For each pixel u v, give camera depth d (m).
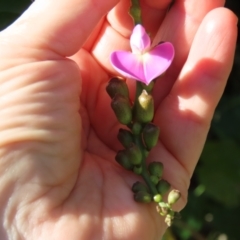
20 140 0.26
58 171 0.26
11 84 0.26
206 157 0.39
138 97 0.27
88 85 0.30
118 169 0.28
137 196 0.27
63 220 0.26
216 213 0.40
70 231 0.26
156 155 0.29
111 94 0.27
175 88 0.29
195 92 0.29
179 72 0.30
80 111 0.30
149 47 0.27
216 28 0.28
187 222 0.40
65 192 0.27
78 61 0.30
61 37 0.27
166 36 0.30
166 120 0.29
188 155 0.29
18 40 0.27
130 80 0.30
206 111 0.29
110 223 0.26
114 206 0.27
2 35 0.27
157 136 0.27
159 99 0.30
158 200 0.26
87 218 0.26
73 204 0.27
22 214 0.26
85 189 0.27
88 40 0.31
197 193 0.40
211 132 0.42
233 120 0.41
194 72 0.29
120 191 0.27
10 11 0.31
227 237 0.39
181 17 0.30
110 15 0.30
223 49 0.28
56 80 0.26
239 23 0.42
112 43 0.31
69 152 0.27
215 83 0.29
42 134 0.26
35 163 0.26
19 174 0.26
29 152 0.26
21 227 0.26
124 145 0.27
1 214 0.26
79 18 0.27
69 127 0.27
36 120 0.26
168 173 0.29
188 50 0.30
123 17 0.30
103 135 0.30
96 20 0.27
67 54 0.27
